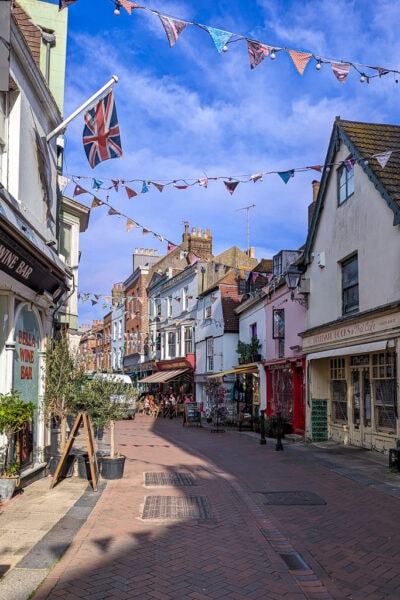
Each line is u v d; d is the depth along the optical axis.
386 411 12.74
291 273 17.00
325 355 14.75
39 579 4.74
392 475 10.20
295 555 5.69
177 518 6.99
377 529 6.62
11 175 8.43
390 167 12.73
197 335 31.97
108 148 8.94
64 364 10.12
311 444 15.57
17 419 7.59
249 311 24.70
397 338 11.22
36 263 8.72
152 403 35.06
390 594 4.66
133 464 11.90
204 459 13.11
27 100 9.02
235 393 24.42
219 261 35.22
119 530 6.37
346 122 14.93
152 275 42.56
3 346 8.27
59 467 8.84
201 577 4.96
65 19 12.94
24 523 6.50
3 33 6.73
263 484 9.73
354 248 13.66
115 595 4.50
